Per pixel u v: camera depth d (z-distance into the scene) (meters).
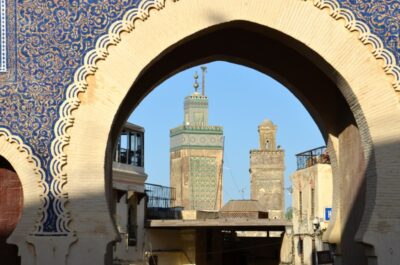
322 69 10.77
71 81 10.15
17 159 10.01
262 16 10.35
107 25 10.23
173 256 31.84
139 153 30.05
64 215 9.90
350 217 12.23
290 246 29.61
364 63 10.35
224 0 10.34
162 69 12.34
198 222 30.03
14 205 10.31
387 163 10.15
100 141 10.09
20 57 10.17
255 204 36.94
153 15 10.29
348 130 12.27
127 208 28.53
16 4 10.24
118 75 10.20
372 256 10.05
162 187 35.09
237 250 35.25
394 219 10.02
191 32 10.30
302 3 10.41
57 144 10.02
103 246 9.87
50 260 9.82
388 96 10.30
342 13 10.39
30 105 10.09
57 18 10.23
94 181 10.01
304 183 27.34
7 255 10.23
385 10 10.40
